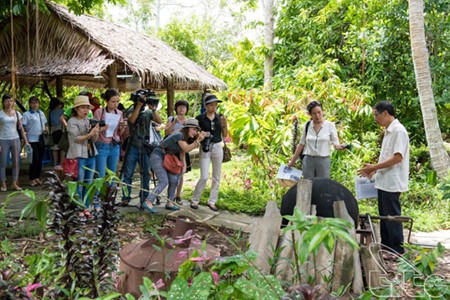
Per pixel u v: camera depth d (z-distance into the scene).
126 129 6.59
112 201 2.41
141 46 10.45
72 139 5.89
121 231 5.43
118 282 2.94
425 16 9.59
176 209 6.60
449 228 6.30
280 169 6.07
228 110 7.43
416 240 5.65
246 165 9.97
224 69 13.52
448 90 9.56
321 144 5.79
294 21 12.27
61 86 11.16
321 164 5.82
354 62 11.16
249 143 7.17
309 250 1.42
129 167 6.55
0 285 1.65
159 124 6.71
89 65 8.09
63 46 8.59
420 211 6.88
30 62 8.66
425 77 7.68
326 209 4.09
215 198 6.83
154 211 6.31
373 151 9.09
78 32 8.50
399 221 4.41
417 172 8.80
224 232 5.69
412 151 9.66
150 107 6.63
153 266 2.65
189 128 6.25
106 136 6.18
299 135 7.39
